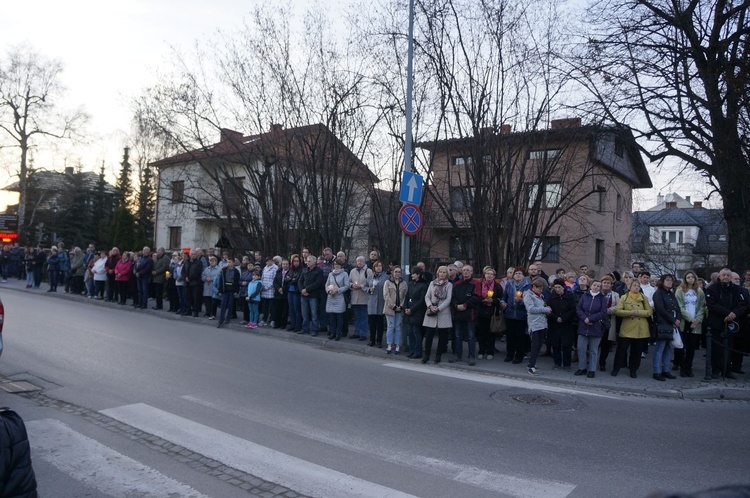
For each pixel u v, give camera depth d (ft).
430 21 47.34
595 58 45.88
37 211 150.92
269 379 27.53
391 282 36.68
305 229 57.21
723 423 22.95
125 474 15.85
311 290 41.47
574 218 61.77
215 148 63.26
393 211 55.52
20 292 70.59
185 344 36.32
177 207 113.29
